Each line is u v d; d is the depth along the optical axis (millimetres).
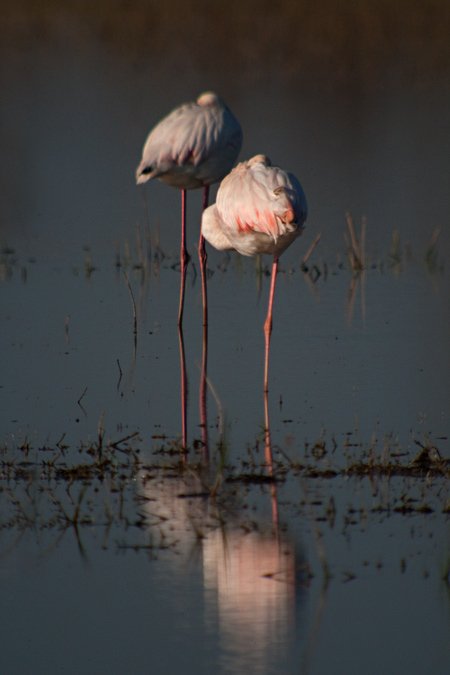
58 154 23516
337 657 5195
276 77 32812
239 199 10523
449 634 5402
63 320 13352
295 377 10680
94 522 6926
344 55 36062
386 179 21359
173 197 20750
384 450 8250
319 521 6852
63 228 18828
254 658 5211
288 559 6289
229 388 10367
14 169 22266
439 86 31641
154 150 12156
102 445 8633
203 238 12914
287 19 41000
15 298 14547
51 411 9641
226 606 5730
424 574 6051
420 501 7168
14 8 43344
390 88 31438
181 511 7102
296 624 5527
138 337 12523
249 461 8141
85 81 31672
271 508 7113
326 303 14102
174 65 34375
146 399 10055
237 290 15164
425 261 16422
